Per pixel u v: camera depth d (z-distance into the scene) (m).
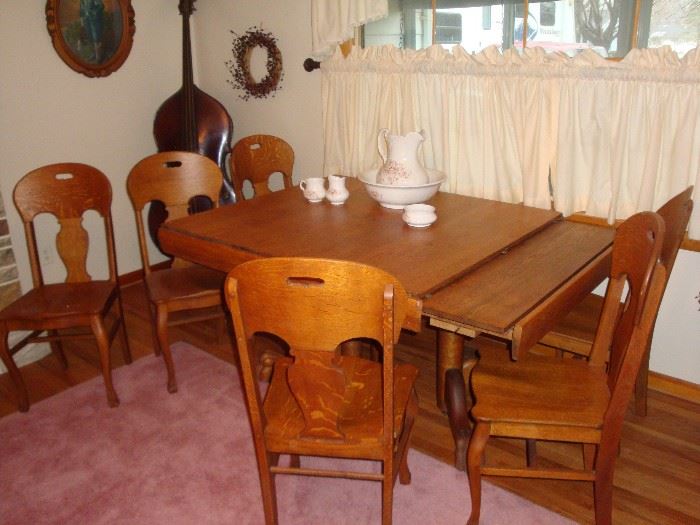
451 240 1.89
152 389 2.41
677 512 1.74
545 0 2.21
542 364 1.72
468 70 2.33
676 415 2.16
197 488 1.87
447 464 1.95
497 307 1.47
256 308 1.27
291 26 3.00
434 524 1.72
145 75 3.34
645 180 2.05
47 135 2.97
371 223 2.07
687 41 1.96
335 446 1.45
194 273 2.47
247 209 2.28
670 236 1.63
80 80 3.05
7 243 2.60
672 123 1.97
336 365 1.34
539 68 2.16
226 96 3.48
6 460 2.01
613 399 1.41
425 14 2.54
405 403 1.58
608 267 1.85
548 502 1.78
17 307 2.22
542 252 1.83
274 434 1.47
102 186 2.42
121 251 3.43
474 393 1.60
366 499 1.82
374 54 2.58
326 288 1.20
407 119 2.56
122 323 2.54
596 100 2.09
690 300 2.15
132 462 1.99
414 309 1.49
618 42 2.10
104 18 3.05
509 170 2.38
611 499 1.55
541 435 1.51
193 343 2.78
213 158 3.23
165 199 2.53
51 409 2.29
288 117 3.20
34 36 2.83
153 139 3.46
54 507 1.80
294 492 1.85
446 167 2.53
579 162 2.20
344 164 2.89
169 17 3.38
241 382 2.40
